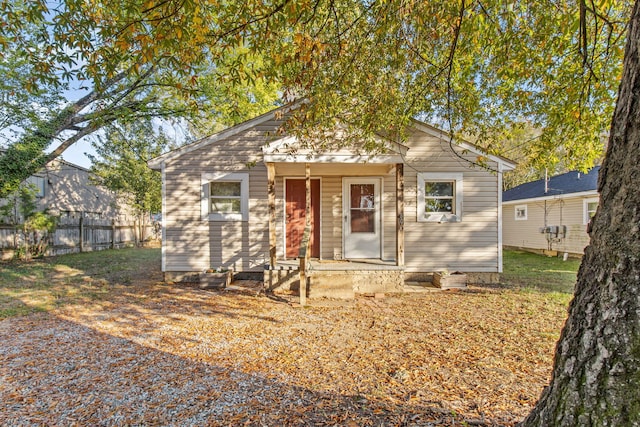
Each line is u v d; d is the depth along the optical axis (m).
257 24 3.76
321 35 4.54
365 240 9.00
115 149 16.22
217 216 8.84
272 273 7.80
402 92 5.96
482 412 2.80
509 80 5.84
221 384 3.37
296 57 4.02
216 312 6.09
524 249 17.50
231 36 3.89
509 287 8.20
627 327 1.34
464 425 2.61
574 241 13.97
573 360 1.53
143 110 11.76
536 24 4.46
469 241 8.81
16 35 4.09
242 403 3.01
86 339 4.70
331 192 9.06
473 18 3.78
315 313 6.02
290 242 9.10
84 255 14.85
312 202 9.13
